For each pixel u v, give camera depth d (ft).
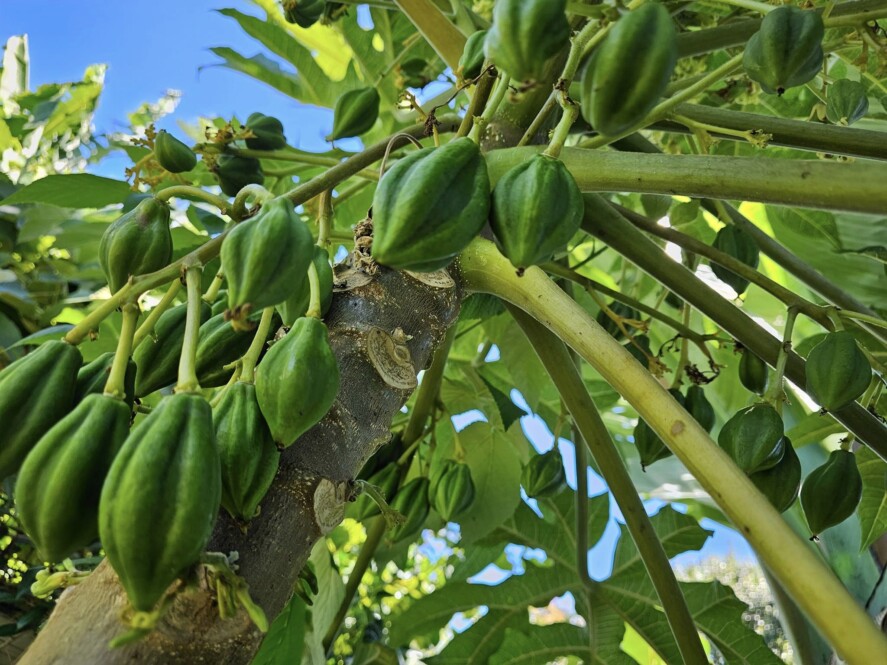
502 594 2.76
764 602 4.64
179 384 1.04
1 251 3.36
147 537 0.92
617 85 1.06
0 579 3.08
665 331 3.35
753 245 2.42
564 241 1.18
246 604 0.99
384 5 2.54
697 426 1.16
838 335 1.76
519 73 1.07
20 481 0.99
